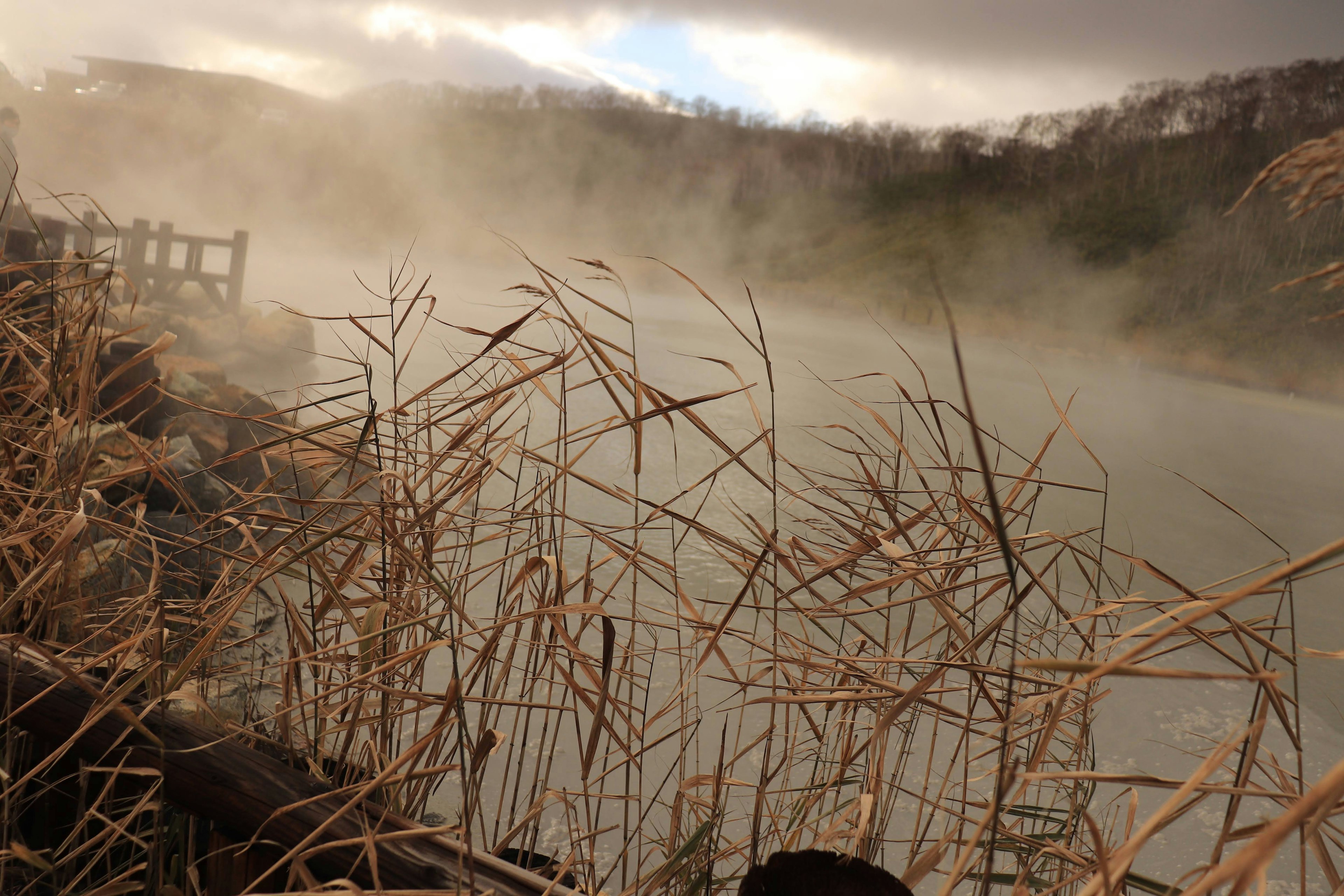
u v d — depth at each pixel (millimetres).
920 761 2939
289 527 1447
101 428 2125
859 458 1453
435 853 1160
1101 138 94250
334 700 1527
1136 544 7387
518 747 2852
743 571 1382
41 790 1505
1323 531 9844
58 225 5449
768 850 1587
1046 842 1142
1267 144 79000
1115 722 3762
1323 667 4672
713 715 3021
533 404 9000
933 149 120188
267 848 1203
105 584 1995
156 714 1341
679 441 8383
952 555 1496
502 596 1418
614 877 2131
